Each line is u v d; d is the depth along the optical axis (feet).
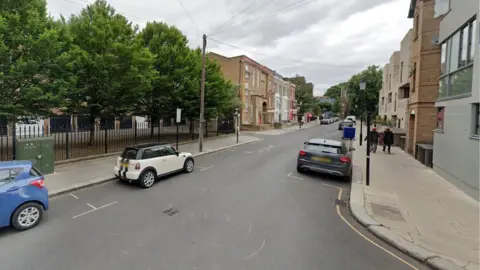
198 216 17.67
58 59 28.89
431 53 41.14
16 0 27.99
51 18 32.07
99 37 36.01
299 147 56.44
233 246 13.62
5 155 32.55
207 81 59.57
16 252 12.71
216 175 29.96
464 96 24.16
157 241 14.03
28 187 15.48
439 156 30.50
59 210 18.56
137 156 24.47
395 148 56.18
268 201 21.13
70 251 12.89
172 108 55.01
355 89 164.04
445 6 32.48
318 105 247.70
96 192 22.98
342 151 28.84
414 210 18.99
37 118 33.55
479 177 21.15
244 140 69.31
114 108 42.11
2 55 25.13
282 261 12.28
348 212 19.30
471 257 12.61
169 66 50.55
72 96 35.78
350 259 12.66
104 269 11.39
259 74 120.37
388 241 14.39
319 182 27.61
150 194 22.49
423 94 41.88
